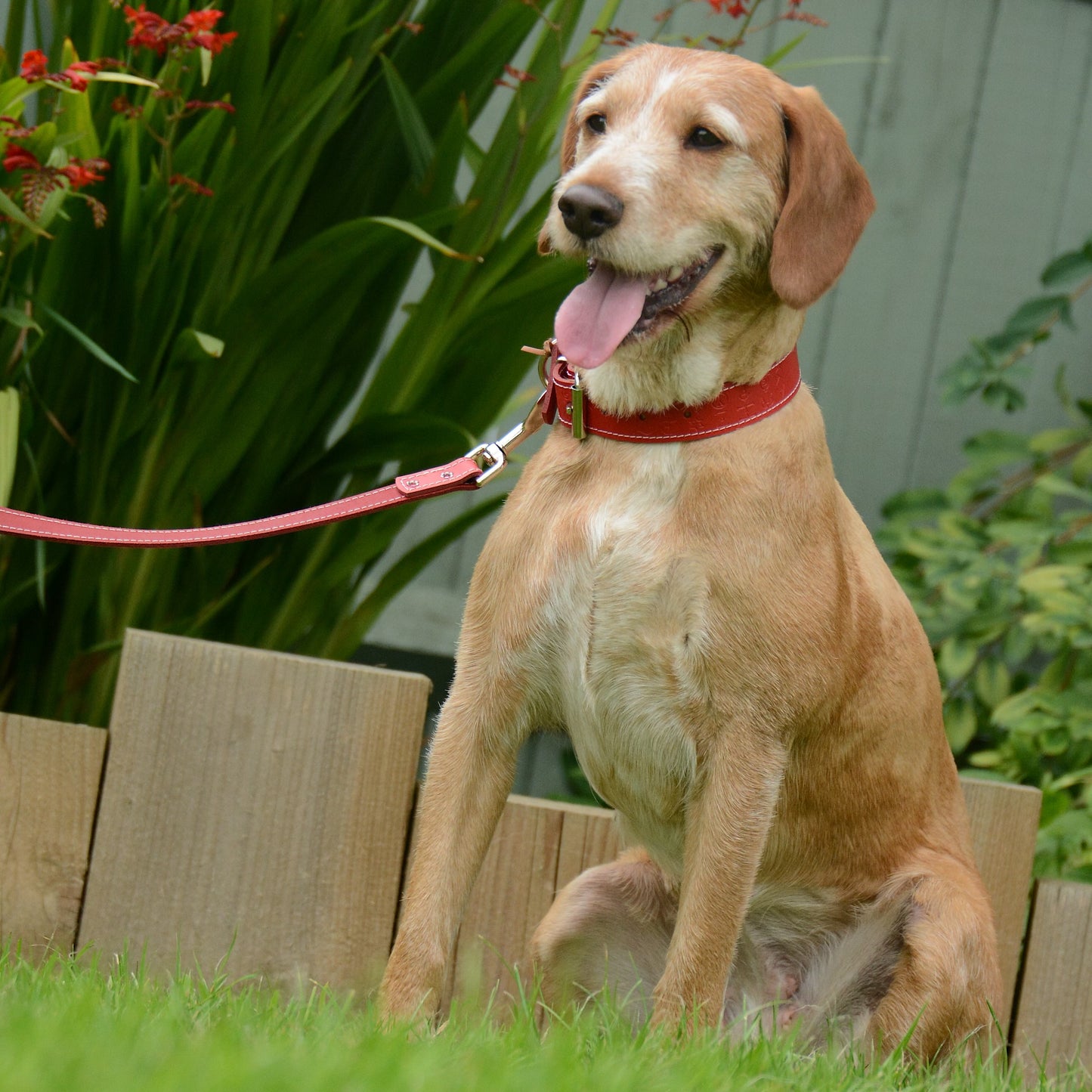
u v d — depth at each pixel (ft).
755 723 12.03
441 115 17.79
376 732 13.85
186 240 15.76
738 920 12.03
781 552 11.98
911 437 25.14
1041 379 25.25
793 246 12.19
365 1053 8.03
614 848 14.48
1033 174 25.00
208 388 16.39
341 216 17.83
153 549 16.51
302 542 17.52
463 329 17.43
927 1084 10.67
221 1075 6.88
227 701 13.75
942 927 12.73
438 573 24.27
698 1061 9.21
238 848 13.69
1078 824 18.07
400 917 13.65
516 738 12.70
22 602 16.37
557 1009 13.24
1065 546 21.27
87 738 13.64
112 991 10.11
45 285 16.20
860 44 24.48
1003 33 24.76
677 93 12.42
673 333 12.14
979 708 22.36
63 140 14.56
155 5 16.70
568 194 11.91
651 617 11.95
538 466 12.69
